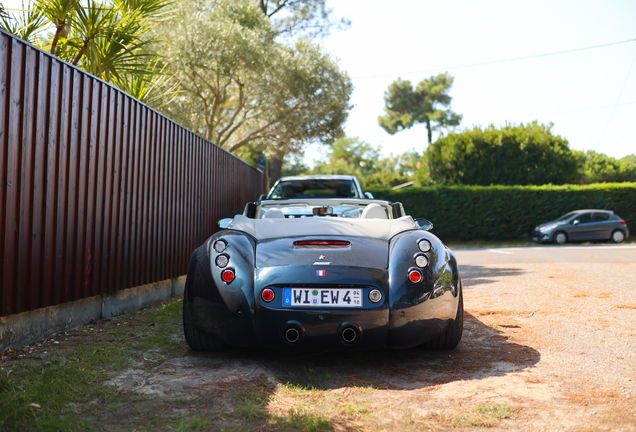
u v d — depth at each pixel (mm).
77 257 3584
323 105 15688
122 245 4297
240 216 3320
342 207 4004
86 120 3670
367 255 2740
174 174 5480
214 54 12781
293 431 1897
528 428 1927
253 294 2666
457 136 24297
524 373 2643
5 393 2160
